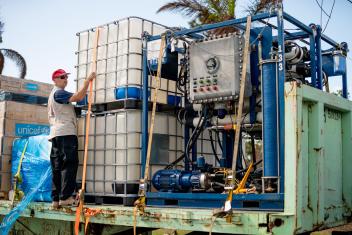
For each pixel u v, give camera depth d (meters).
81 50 6.02
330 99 4.56
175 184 4.93
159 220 4.29
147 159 4.80
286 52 5.15
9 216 5.89
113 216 4.68
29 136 6.77
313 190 4.18
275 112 4.19
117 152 5.36
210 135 5.58
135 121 5.32
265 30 4.70
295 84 3.98
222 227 3.90
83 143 5.76
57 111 5.41
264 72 4.25
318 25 5.09
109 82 5.60
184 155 5.46
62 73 5.49
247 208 4.15
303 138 4.09
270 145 4.16
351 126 4.96
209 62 4.85
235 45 4.73
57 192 5.34
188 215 4.09
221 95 4.79
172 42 5.09
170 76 5.69
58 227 5.65
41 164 5.97
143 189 4.70
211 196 4.41
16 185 6.11
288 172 3.91
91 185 5.59
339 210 4.68
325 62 5.84
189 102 5.43
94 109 5.76
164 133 5.60
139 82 5.40
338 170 4.78
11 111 6.67
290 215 3.75
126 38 5.46
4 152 6.51
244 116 4.93
